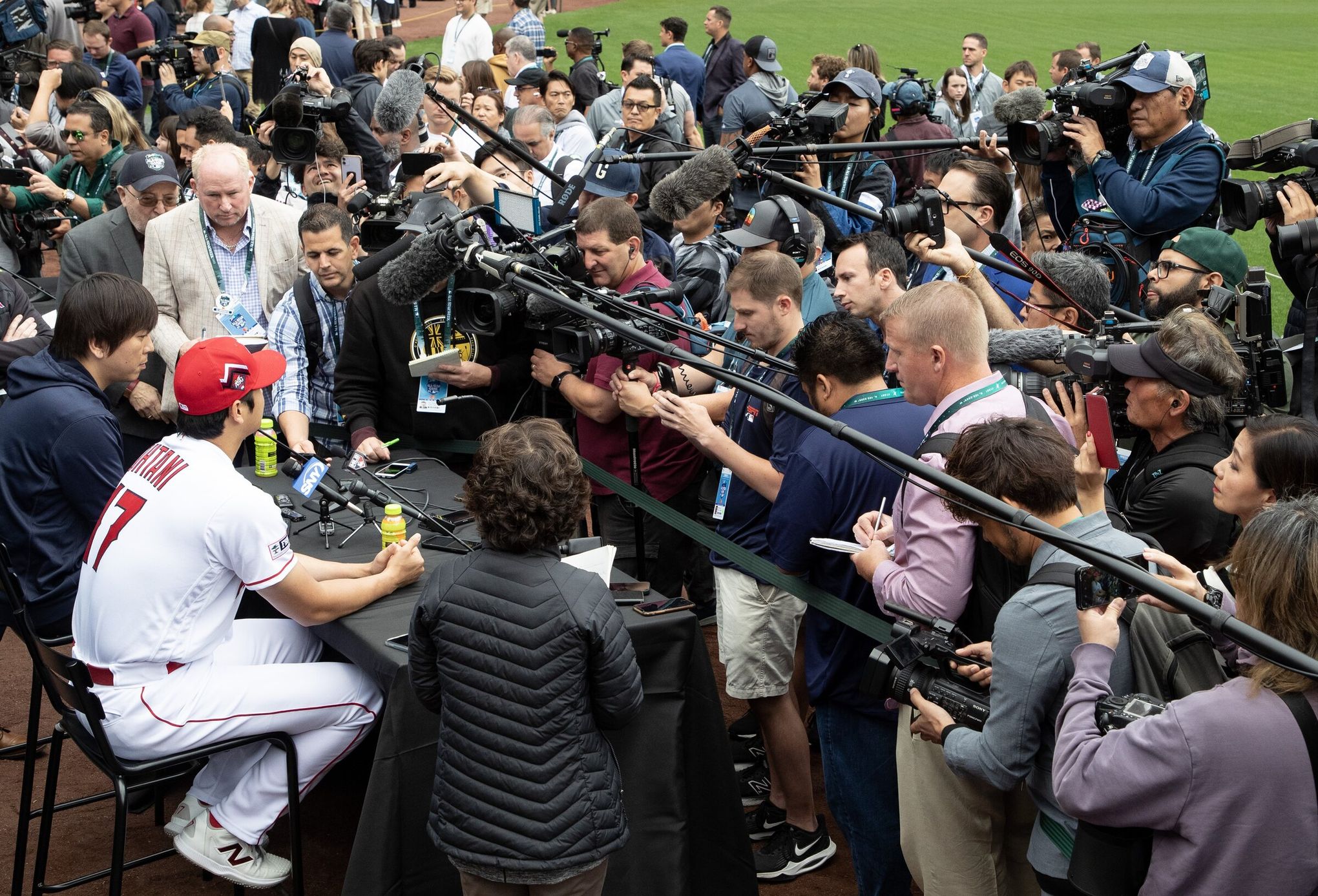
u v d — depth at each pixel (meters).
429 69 7.94
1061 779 2.08
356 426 4.43
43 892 3.16
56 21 11.52
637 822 2.96
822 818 3.63
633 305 3.14
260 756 3.18
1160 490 2.95
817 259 4.45
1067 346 2.99
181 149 7.38
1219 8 33.00
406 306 4.39
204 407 2.99
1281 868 1.87
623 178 5.04
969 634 2.71
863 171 6.28
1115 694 2.25
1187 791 1.90
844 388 3.14
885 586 2.78
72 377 3.54
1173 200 4.39
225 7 13.70
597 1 31.75
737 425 3.78
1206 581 2.38
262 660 3.26
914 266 5.09
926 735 2.52
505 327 4.48
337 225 4.44
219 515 2.93
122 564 2.94
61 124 8.84
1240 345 3.17
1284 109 18.83
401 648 2.95
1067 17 31.08
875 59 8.68
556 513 2.48
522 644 2.45
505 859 2.45
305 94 5.79
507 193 4.41
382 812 2.83
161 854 3.13
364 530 3.70
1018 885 2.79
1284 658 1.77
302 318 4.58
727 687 3.54
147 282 4.79
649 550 4.47
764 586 3.48
